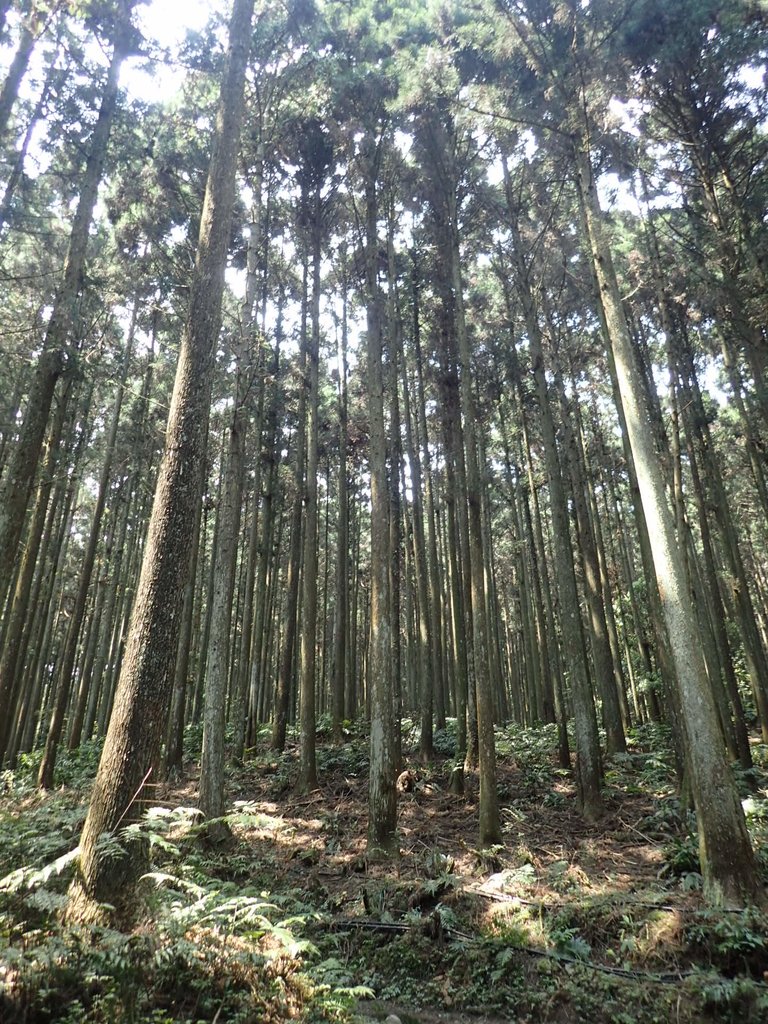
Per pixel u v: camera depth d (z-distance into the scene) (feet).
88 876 14.48
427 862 25.66
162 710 16.40
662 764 37.65
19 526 27.84
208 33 38.47
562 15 30.37
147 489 70.18
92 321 44.42
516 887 22.89
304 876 25.73
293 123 45.57
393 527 51.03
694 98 34.47
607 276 27.86
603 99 29.91
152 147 41.37
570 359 55.36
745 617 50.88
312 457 46.83
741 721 40.91
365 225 40.52
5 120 28.91
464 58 33.71
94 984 12.07
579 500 45.37
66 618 90.53
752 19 30.63
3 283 47.67
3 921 13.47
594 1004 17.11
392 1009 17.78
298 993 14.88
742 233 37.19
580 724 33.06
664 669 32.81
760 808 27.48
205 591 83.66
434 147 40.09
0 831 21.75
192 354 19.38
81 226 33.17
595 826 30.35
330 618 106.63
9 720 36.32
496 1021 17.29
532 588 81.41
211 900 15.93
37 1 30.25
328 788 39.27
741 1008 15.71
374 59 36.60
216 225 20.77
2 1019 10.72
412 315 57.88
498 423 68.28
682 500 39.70
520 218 46.75
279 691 51.49
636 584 66.74
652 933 19.08
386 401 60.59
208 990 13.47
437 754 47.83
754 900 18.89
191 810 15.47
